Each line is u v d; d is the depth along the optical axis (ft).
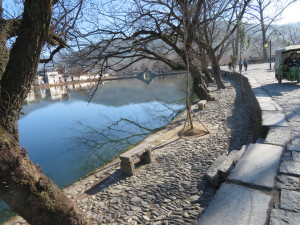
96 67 42.29
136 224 13.50
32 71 10.28
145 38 44.24
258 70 79.82
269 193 9.52
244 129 27.61
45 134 48.55
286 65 39.09
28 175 10.58
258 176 10.75
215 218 8.44
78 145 39.22
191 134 29.53
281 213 8.25
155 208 14.75
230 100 48.37
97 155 33.35
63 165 31.14
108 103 87.76
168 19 42.06
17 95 10.26
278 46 183.93
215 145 24.09
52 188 11.64
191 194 15.34
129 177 20.26
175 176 18.48
